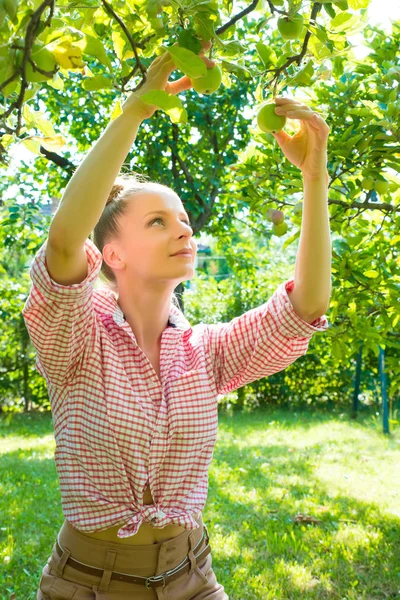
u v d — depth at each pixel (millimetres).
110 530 1551
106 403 1533
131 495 1542
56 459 1608
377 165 2791
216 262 20109
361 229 3586
